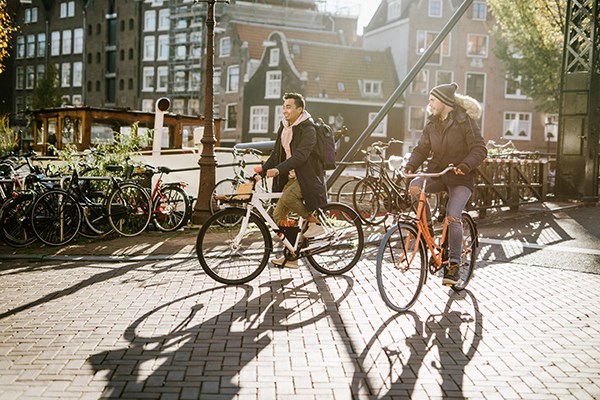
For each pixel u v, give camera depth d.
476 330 4.76
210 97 10.16
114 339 4.44
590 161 14.51
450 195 5.62
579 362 4.08
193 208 11.21
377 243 8.58
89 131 13.02
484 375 3.84
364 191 10.51
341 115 45.09
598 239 9.16
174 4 54.03
